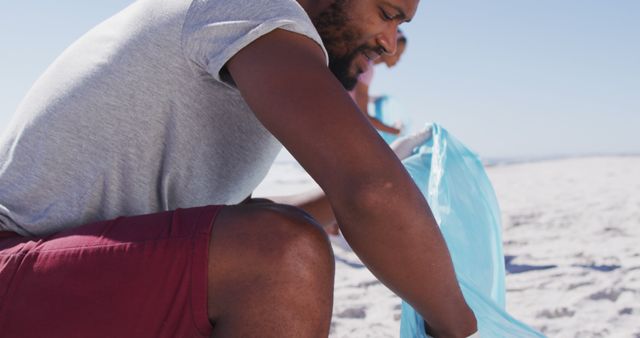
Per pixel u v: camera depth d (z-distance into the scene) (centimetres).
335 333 225
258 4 94
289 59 89
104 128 103
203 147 107
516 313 241
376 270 89
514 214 499
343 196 84
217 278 89
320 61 91
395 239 85
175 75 102
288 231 89
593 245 359
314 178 87
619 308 242
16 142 109
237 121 108
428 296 90
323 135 85
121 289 90
